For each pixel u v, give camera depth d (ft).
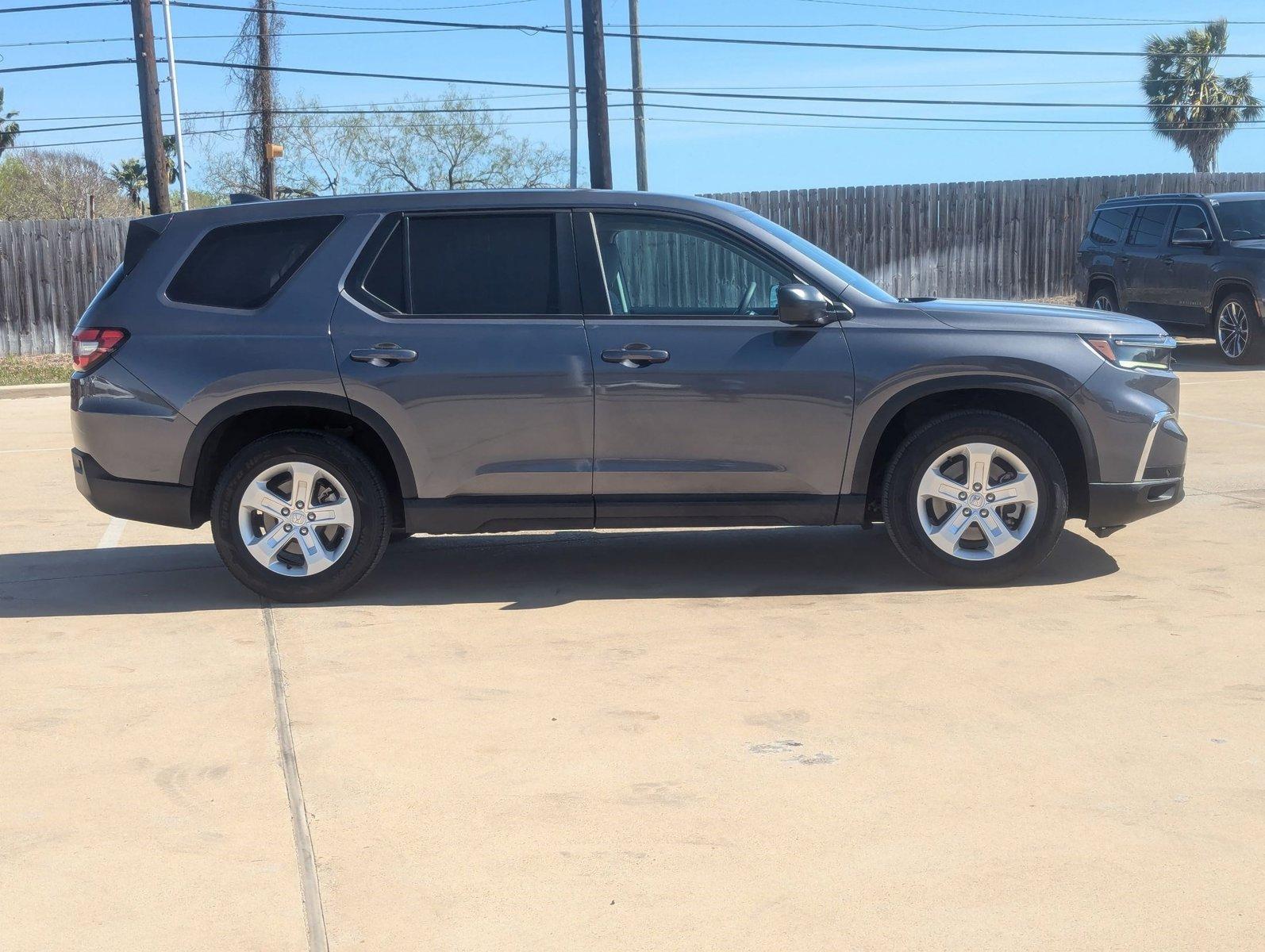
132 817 12.35
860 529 24.64
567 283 19.72
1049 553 20.81
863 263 79.92
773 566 21.76
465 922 10.27
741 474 19.58
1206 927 9.93
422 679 16.21
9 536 25.96
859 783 12.68
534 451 19.56
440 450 19.57
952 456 19.67
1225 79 159.12
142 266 20.24
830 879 10.80
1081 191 82.38
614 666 16.48
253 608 19.99
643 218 19.89
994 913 10.19
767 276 19.85
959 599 19.21
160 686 16.20
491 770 13.26
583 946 9.87
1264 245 50.44
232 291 20.01
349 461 19.65
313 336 19.58
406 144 143.43
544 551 23.50
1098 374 19.44
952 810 12.03
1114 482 19.66
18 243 67.82
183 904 10.67
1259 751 13.23
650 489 19.66
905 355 19.31
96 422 19.94
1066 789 12.44
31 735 14.57
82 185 200.75
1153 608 18.45
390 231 19.95
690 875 10.93
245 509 19.83
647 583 20.84
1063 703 14.73
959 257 81.30
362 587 21.13
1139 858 11.04
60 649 17.93
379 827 12.00
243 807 12.53
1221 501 26.17
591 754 13.58
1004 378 19.30
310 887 10.91
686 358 19.33
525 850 11.45
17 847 11.75
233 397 19.56
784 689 15.44
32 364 64.34
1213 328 51.96
